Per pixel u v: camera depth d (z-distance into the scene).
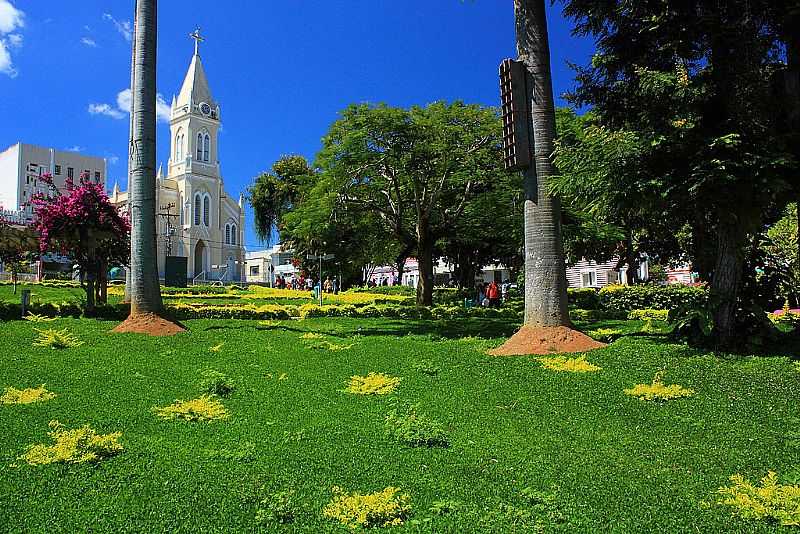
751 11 8.24
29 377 7.07
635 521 3.61
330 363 8.40
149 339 10.34
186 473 4.30
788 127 8.23
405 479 4.24
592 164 8.09
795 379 6.66
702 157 7.48
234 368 8.00
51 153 60.69
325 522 3.59
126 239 15.51
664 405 6.11
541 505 3.81
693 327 8.92
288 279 65.94
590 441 5.12
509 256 32.28
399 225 20.16
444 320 16.20
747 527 3.54
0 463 4.41
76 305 13.64
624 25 8.84
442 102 17.56
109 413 5.77
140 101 12.12
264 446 4.91
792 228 17.94
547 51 9.71
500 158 17.88
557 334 9.05
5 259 20.19
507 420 5.70
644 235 20.80
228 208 73.56
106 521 3.56
